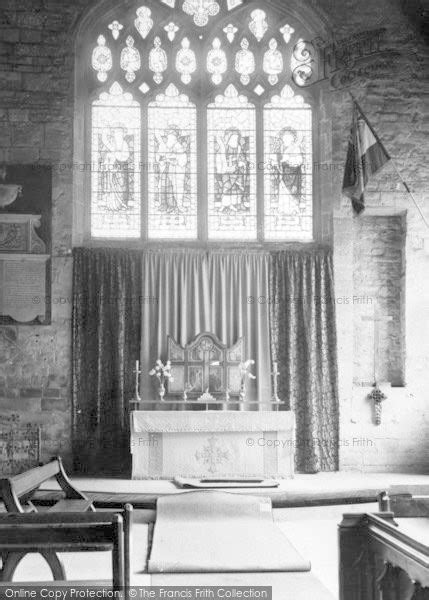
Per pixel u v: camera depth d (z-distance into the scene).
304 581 7.41
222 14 14.75
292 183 14.56
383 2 14.25
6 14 13.95
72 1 14.08
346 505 11.27
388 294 14.16
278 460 12.22
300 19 14.62
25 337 13.52
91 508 7.70
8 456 13.27
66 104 13.91
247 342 13.88
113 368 13.59
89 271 13.71
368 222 14.27
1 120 13.82
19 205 13.71
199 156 14.54
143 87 14.62
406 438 13.66
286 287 13.96
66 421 13.43
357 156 12.95
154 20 14.71
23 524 4.86
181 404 13.59
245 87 14.73
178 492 11.00
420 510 5.49
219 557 8.20
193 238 14.37
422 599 4.18
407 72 14.16
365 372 14.00
